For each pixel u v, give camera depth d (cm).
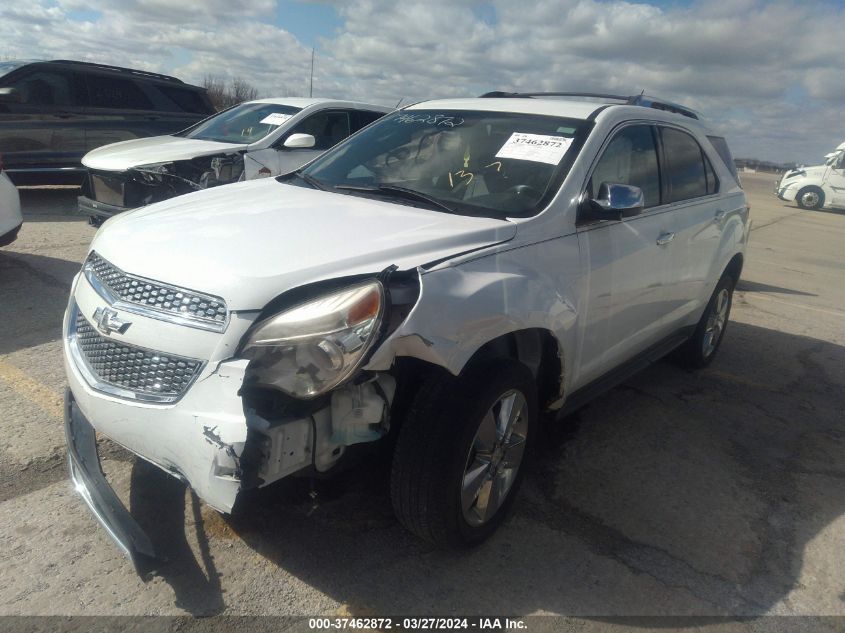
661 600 272
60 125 985
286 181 388
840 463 402
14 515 288
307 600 255
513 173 338
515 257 289
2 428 354
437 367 265
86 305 266
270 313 233
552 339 311
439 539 271
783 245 1380
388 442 282
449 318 246
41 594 247
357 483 328
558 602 266
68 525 285
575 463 374
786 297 857
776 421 454
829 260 1226
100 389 249
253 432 220
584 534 311
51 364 437
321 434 236
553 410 340
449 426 256
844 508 352
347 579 268
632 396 474
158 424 231
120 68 1055
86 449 271
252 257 247
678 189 432
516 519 318
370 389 239
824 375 558
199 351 229
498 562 286
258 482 222
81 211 732
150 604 247
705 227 454
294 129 802
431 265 256
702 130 487
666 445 404
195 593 254
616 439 406
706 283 477
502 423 287
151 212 312
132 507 296
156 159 691
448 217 304
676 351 534
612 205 318
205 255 250
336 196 338
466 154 360
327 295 232
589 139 349
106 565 265
